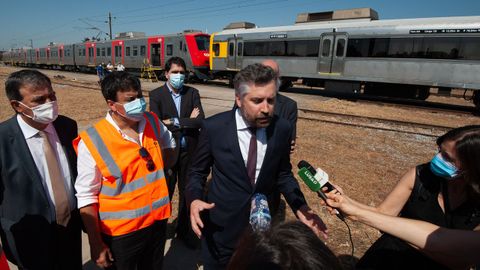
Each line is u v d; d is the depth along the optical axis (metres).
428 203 1.52
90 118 8.69
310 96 15.46
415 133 7.72
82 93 14.16
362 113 10.82
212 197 1.86
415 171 1.60
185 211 2.89
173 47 21.16
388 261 1.64
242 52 17.62
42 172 1.78
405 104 13.62
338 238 3.13
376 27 12.98
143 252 2.06
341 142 6.82
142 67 23.80
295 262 0.68
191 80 21.25
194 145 2.88
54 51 36.09
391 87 13.50
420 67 12.14
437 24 11.55
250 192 1.75
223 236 1.84
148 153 1.85
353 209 1.42
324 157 5.75
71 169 1.93
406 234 1.31
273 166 1.75
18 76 1.61
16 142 1.68
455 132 1.36
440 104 13.85
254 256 0.74
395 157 5.90
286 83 16.97
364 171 5.07
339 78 14.30
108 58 27.50
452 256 1.26
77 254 2.05
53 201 1.83
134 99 1.72
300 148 6.27
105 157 1.71
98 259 1.79
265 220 1.49
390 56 12.78
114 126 1.77
